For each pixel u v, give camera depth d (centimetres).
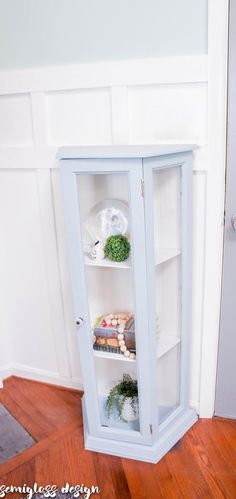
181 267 162
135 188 131
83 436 183
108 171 133
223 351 178
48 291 203
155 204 160
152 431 164
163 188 157
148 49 152
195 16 143
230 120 149
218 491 152
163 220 162
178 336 175
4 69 177
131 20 151
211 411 188
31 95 174
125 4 150
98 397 179
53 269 196
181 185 151
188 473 161
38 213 192
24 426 191
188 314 169
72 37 161
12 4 166
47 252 195
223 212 160
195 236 166
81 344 160
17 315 218
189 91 151
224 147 153
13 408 204
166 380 186
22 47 171
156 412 164
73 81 165
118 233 153
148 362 152
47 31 164
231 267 165
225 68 144
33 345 220
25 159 184
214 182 155
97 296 175
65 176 140
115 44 156
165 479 158
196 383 187
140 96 158
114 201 153
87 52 161
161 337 175
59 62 167
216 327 174
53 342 213
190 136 156
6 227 202
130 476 161
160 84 154
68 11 159
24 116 180
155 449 166
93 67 160
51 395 214
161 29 148
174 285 169
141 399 159
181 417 182
